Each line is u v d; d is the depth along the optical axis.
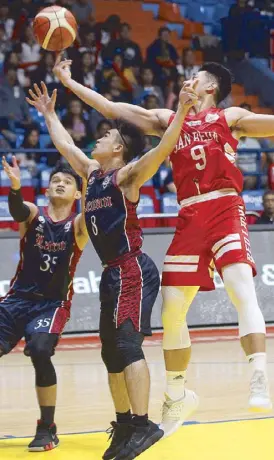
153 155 4.45
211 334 10.66
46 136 13.91
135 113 5.00
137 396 4.40
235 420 5.55
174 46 16.00
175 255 4.71
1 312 4.95
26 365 8.55
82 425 5.59
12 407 6.34
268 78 16.58
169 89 15.03
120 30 15.18
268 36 17.09
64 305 5.01
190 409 4.93
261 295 11.21
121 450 4.35
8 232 10.60
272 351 9.27
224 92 5.02
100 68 14.73
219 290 11.11
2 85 13.71
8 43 14.35
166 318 4.75
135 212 4.64
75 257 5.05
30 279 5.01
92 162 4.97
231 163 4.74
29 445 4.81
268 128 4.69
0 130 13.52
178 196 4.82
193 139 4.73
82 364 8.46
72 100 13.48
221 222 4.64
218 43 16.86
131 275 4.57
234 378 7.48
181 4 17.39
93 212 4.68
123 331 4.49
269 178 13.40
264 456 4.55
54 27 5.06
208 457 4.55
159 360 8.65
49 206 5.17
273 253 11.45
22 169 12.66
